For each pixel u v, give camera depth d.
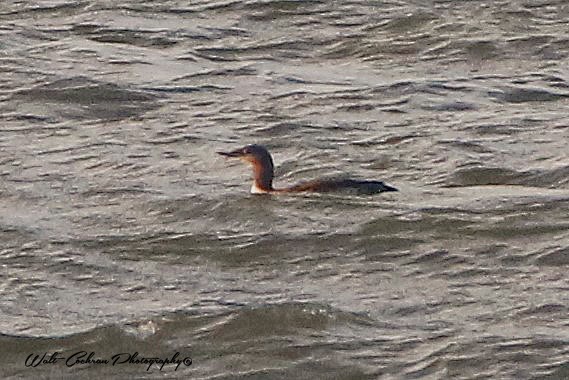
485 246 24.22
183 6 36.44
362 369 21.12
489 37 34.56
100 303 22.91
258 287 23.23
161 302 22.81
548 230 24.59
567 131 29.36
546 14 35.72
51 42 34.41
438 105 30.88
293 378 21.06
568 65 33.50
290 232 24.75
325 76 32.69
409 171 27.62
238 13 36.03
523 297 22.72
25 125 29.95
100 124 30.03
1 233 25.00
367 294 22.94
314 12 35.94
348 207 25.48
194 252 24.31
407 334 21.84
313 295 22.88
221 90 31.70
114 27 35.31
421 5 36.03
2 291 23.27
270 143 29.00
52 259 24.14
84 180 27.17
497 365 21.09
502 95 31.58
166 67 33.00
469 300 22.69
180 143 28.94
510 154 28.22
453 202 25.66
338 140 29.02
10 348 21.83
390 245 24.34
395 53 34.16
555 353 21.28
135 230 25.03
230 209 25.55
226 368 21.33
